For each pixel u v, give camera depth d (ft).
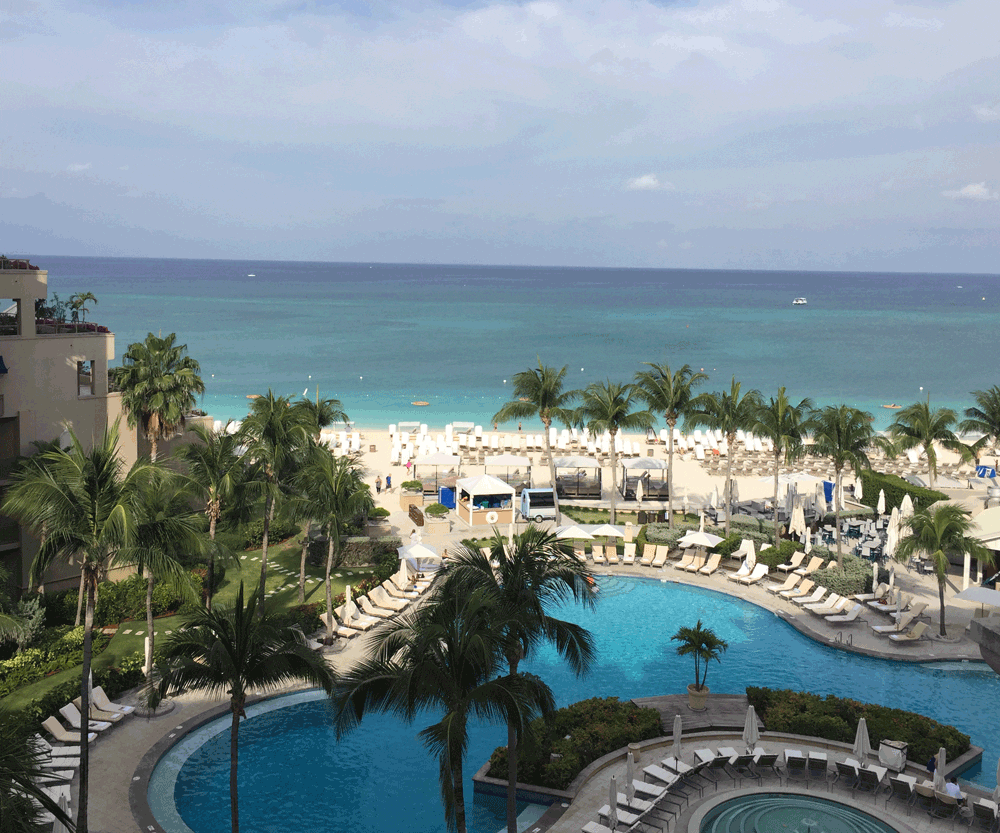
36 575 63.67
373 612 107.14
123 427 122.11
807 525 150.51
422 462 165.78
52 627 102.63
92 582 63.67
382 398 292.20
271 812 66.85
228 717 82.84
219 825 64.90
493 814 67.31
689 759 73.72
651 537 139.64
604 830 61.62
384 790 70.74
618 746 75.61
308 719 83.20
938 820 64.64
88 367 138.31
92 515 63.21
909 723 76.48
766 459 199.31
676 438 215.51
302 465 105.40
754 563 126.93
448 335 492.13
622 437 228.63
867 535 143.54
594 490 172.35
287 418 102.63
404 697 52.39
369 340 460.14
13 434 107.24
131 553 65.77
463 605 56.95
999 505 129.80
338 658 96.43
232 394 288.30
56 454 66.54
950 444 168.25
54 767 69.41
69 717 77.00
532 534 65.77
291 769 73.82
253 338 457.27
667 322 606.55
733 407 139.23
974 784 70.18
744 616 113.80
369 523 143.02
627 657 99.55
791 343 470.39
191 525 69.67
